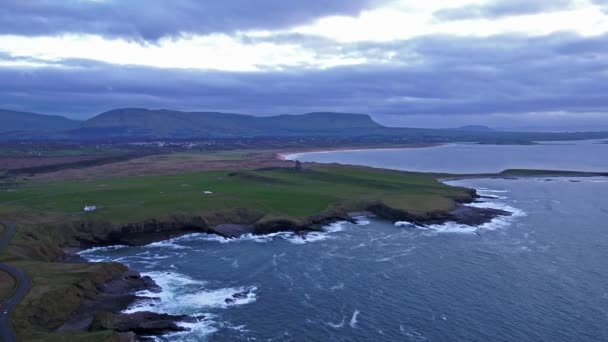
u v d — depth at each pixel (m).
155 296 64.12
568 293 65.50
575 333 54.53
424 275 72.50
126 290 65.12
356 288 67.50
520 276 72.06
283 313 59.69
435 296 64.62
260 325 56.53
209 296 64.69
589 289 66.94
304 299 63.84
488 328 55.75
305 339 53.41
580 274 72.94
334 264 77.69
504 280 70.38
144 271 74.44
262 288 67.62
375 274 73.00
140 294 64.38
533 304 62.03
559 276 72.06
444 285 68.44
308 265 77.25
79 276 62.88
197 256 82.19
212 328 55.62
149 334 53.66
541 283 69.25
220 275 72.81
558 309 60.59
